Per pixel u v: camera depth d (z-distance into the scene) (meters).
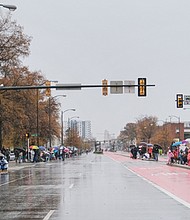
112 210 21.83
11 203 25.17
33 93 102.69
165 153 189.62
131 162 90.00
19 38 85.44
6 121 91.75
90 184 36.94
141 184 36.53
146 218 19.30
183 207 22.73
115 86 55.72
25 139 110.69
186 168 62.25
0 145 91.38
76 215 20.38
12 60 87.50
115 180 41.00
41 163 92.88
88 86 55.81
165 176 46.28
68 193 30.03
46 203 24.94
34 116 105.56
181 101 65.94
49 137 124.56
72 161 105.19
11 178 47.09
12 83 90.81
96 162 92.81
